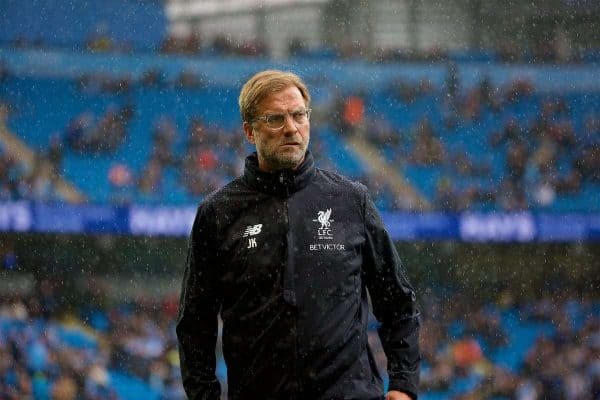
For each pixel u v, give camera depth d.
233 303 6.49
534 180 54.00
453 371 40.75
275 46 63.88
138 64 59.19
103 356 39.12
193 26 65.06
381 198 53.50
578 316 46.72
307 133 6.62
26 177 50.19
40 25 62.34
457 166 54.97
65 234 44.94
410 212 47.03
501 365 43.25
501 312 46.66
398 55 62.44
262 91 6.52
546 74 61.34
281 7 65.44
